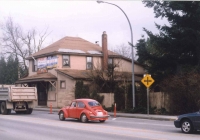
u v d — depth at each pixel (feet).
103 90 119.55
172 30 102.32
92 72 122.11
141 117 87.61
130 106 108.17
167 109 95.86
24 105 99.09
